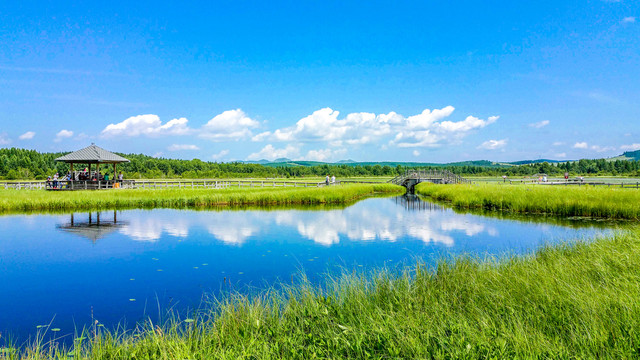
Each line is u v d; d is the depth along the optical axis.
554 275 6.32
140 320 6.86
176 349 4.28
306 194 32.53
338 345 4.09
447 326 4.48
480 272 7.37
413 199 36.66
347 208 27.30
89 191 33.97
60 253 12.60
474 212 24.02
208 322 5.91
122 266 10.90
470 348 3.74
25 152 109.31
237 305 5.98
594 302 4.67
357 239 14.70
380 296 6.16
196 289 8.69
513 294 5.55
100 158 38.16
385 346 3.98
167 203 28.64
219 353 4.12
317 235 15.70
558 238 14.12
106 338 5.20
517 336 3.98
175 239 14.98
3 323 6.88
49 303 7.92
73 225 18.72
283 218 21.38
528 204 23.92
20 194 30.38
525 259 8.77
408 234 15.81
